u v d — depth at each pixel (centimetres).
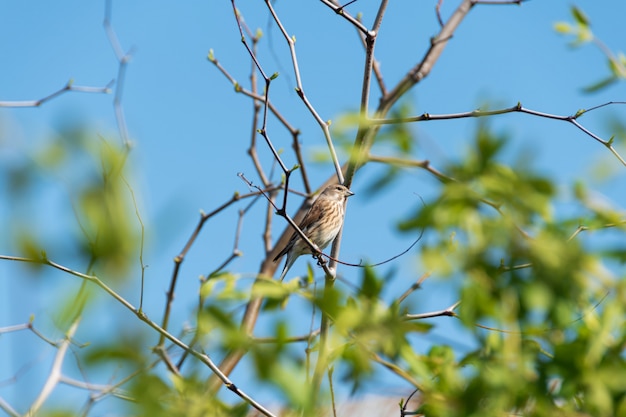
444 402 701
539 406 697
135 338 534
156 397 581
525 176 701
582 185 778
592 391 693
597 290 693
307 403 542
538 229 694
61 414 593
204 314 582
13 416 654
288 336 564
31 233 521
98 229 513
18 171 526
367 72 1185
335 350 750
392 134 929
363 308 677
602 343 696
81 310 530
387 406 939
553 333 723
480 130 726
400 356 725
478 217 680
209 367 931
